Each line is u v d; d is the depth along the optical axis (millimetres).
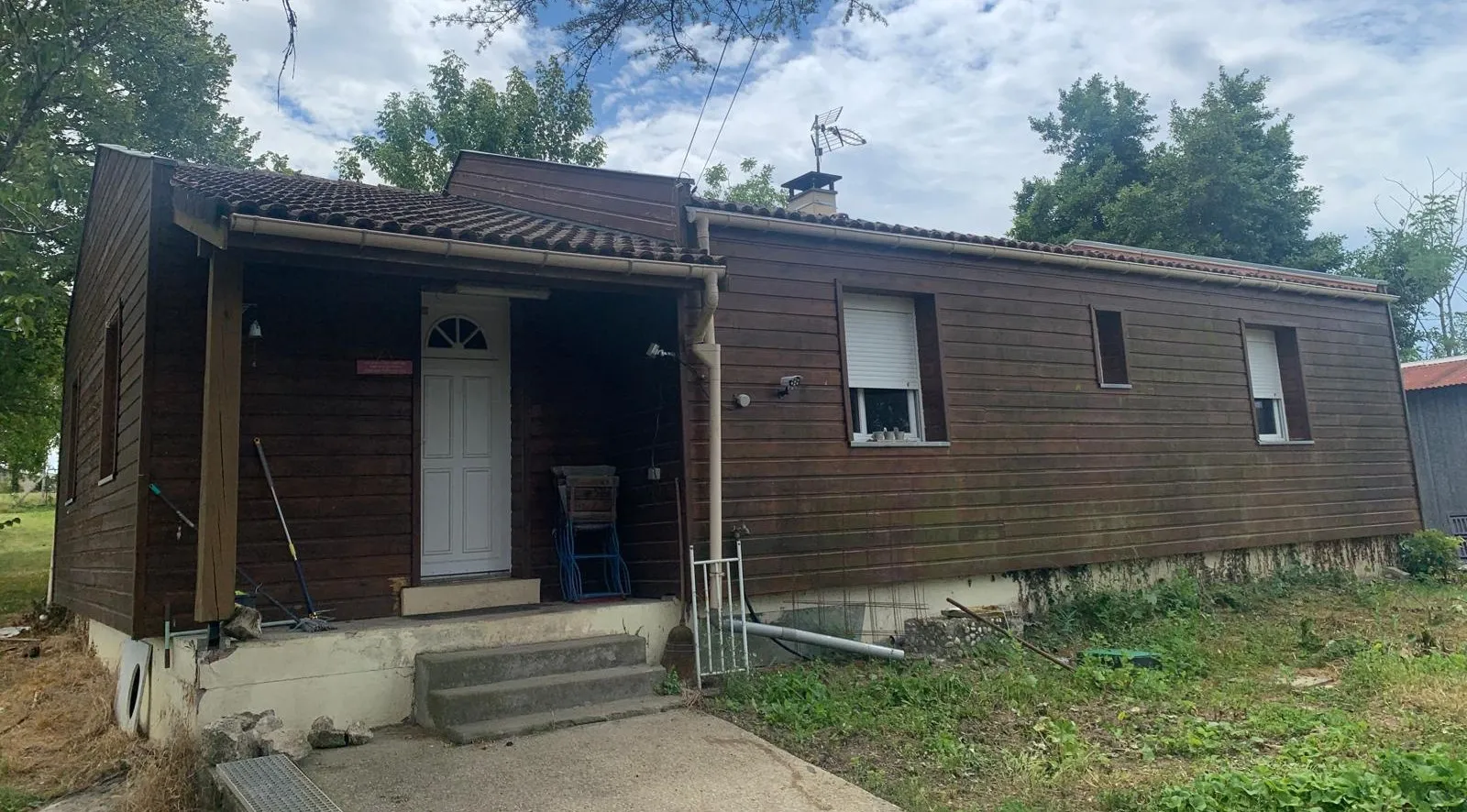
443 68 21453
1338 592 10625
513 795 4266
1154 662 7086
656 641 6609
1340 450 11984
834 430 7781
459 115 21094
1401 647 7551
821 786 4363
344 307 6645
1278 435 11812
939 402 8562
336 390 6527
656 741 5094
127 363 6734
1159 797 4066
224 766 4441
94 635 8250
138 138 15969
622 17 5625
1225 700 5949
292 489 6270
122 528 6477
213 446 4949
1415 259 24750
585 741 5098
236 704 5051
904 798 4184
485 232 5734
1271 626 8633
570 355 7762
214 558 4922
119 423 6883
